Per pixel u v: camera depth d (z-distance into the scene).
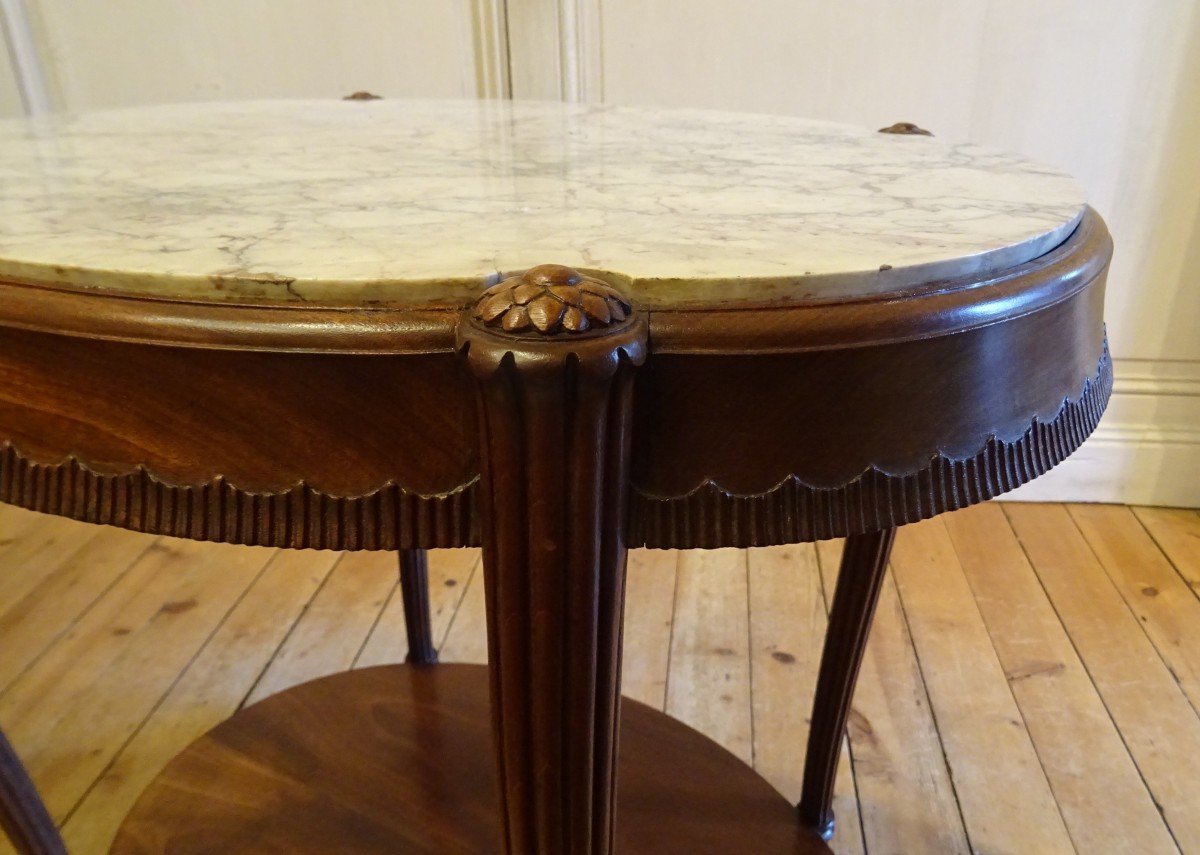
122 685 1.14
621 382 0.36
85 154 0.67
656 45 1.34
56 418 0.41
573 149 0.69
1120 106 1.31
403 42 1.35
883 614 1.26
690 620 1.25
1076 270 0.45
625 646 1.20
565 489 0.37
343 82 1.39
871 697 1.11
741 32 1.32
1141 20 1.26
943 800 0.97
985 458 0.43
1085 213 0.54
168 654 1.20
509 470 0.36
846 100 1.35
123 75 1.39
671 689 1.13
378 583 1.35
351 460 0.39
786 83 1.35
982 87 1.32
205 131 0.78
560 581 0.38
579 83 1.37
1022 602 1.29
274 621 1.27
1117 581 1.34
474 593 1.33
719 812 0.85
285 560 1.40
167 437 0.39
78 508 0.41
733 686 1.13
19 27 1.33
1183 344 1.45
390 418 0.38
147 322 0.37
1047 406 0.45
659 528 0.40
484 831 0.82
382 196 0.53
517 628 0.40
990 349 0.41
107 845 0.92
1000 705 1.10
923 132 0.80
